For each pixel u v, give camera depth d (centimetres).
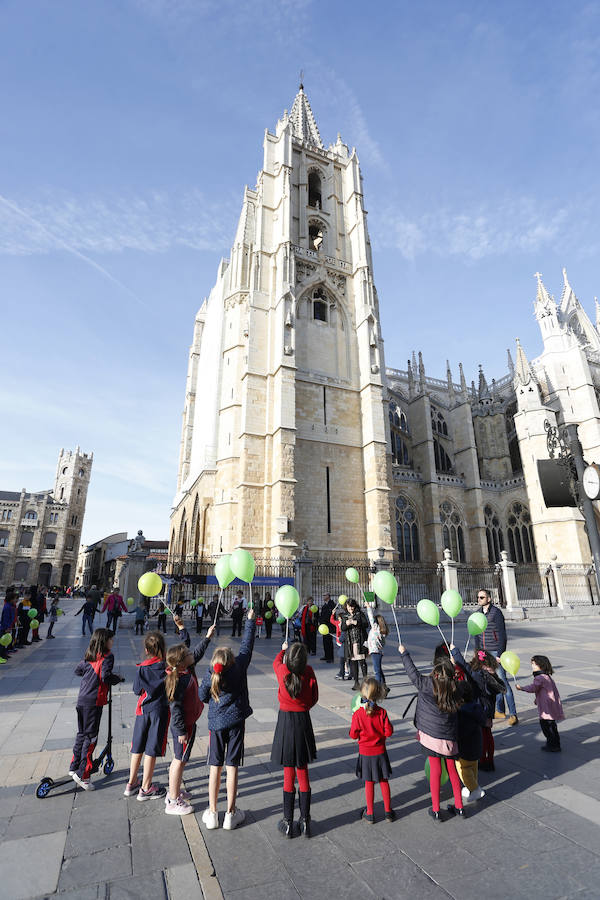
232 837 434
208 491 3825
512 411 5334
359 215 4219
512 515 4459
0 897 338
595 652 1516
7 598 1435
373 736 472
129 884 360
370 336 3778
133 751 523
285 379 3291
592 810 483
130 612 2188
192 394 5538
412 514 4191
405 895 351
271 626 2042
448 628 2395
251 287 3722
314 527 3288
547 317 4806
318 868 386
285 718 464
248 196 4381
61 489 8656
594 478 791
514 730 759
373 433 3519
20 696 955
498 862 393
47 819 461
